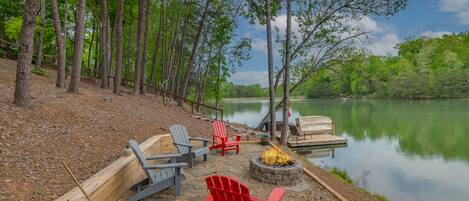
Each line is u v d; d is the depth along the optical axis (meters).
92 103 10.88
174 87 30.52
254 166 7.21
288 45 15.16
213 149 9.92
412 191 10.70
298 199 6.05
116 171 5.04
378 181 11.73
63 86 12.62
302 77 16.95
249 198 4.21
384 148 18.48
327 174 9.31
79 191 4.12
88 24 26.67
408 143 20.25
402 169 13.54
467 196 10.22
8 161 4.85
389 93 69.06
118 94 15.93
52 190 4.44
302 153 16.83
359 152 17.19
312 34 15.80
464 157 16.03
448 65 69.06
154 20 27.67
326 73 17.67
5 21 24.27
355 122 31.94
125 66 29.91
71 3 21.36
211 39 28.31
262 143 11.92
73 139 6.70
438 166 14.23
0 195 3.90
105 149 6.88
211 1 23.38
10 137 5.67
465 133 23.83
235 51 29.17
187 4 24.83
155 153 7.89
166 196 5.68
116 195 5.03
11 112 6.80
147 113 13.04
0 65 14.58
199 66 32.28
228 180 4.25
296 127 17.36
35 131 6.34
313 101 72.81
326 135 19.95
